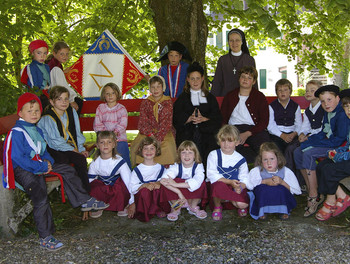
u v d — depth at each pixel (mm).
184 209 4238
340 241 3336
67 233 3676
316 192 3986
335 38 8320
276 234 3525
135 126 5684
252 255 3109
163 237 3518
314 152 3959
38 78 4664
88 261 3084
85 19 7902
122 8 7266
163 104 4625
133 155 4555
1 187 3479
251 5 4402
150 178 3992
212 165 3984
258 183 3910
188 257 3104
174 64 5449
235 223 3826
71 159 3967
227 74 5461
